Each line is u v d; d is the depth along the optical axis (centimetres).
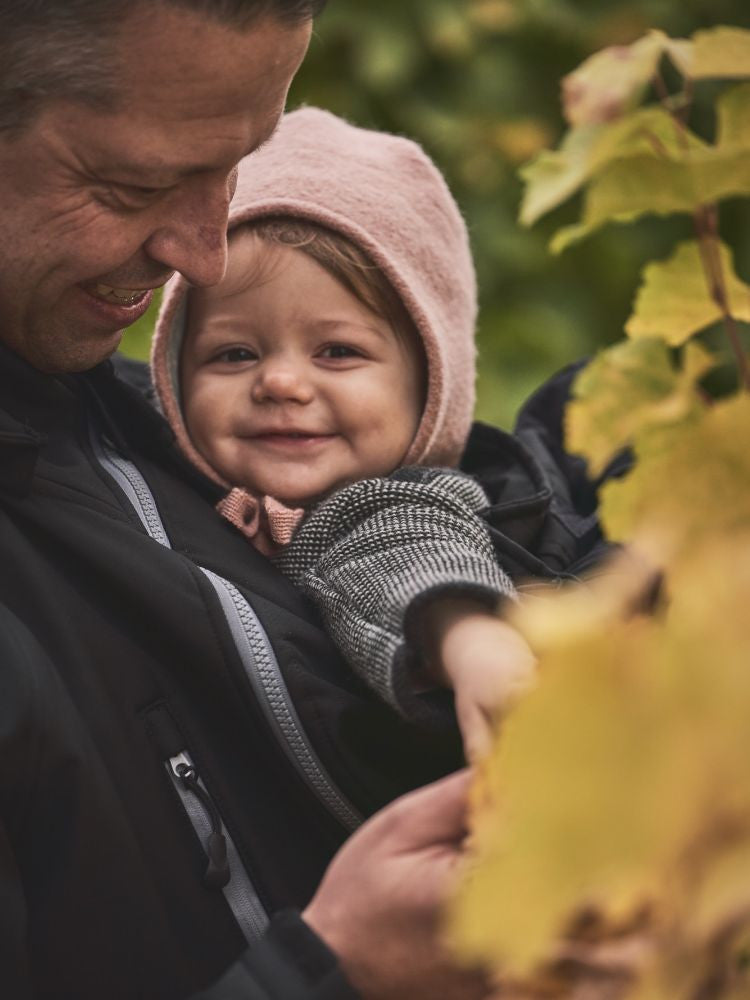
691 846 47
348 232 142
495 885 48
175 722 109
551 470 154
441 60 299
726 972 52
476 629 101
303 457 142
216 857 106
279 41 100
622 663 47
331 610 118
